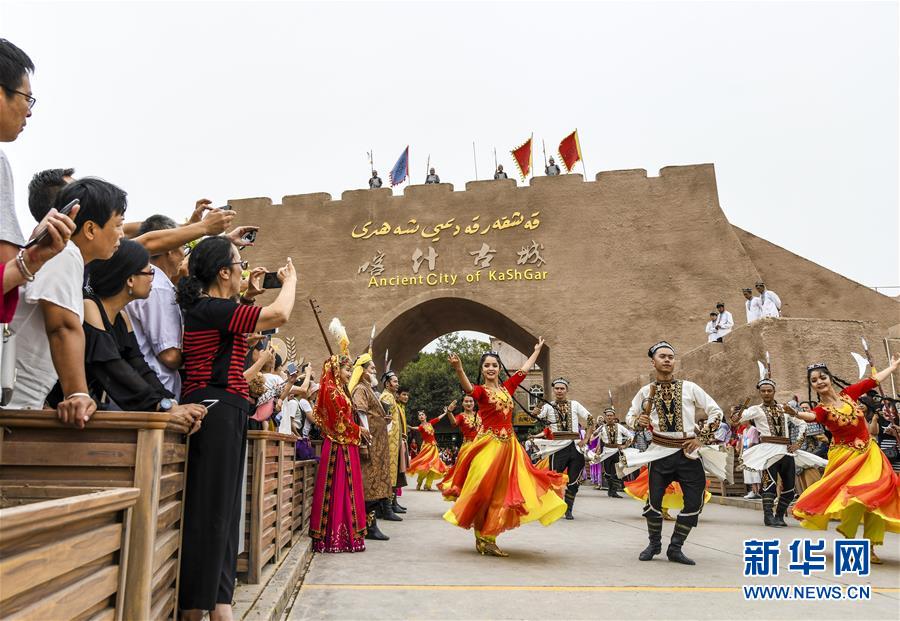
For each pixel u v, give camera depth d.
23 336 2.43
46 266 2.30
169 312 3.24
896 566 6.07
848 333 13.95
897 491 6.06
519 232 22.94
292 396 6.88
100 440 2.21
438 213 23.34
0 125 2.52
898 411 10.64
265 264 23.52
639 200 22.77
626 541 7.51
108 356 2.61
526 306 22.39
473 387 6.50
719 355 15.43
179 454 2.71
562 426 10.49
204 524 2.91
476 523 6.41
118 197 2.58
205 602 2.88
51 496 2.16
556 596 4.58
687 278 22.00
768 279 22.98
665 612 4.18
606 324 21.98
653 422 6.40
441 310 24.61
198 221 3.85
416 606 4.23
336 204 23.75
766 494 9.24
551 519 6.25
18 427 2.21
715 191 22.53
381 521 9.42
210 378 3.08
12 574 1.37
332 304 23.02
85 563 1.77
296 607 4.18
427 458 15.45
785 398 13.28
